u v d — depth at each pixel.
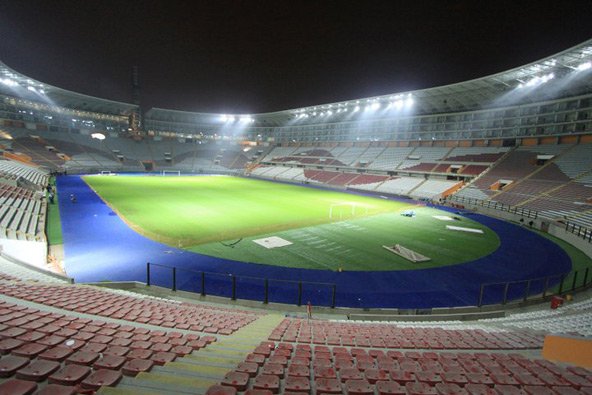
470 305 15.99
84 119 85.19
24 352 5.55
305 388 5.45
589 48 33.44
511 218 36.56
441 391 5.62
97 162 77.31
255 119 103.12
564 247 26.45
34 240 21.94
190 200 41.88
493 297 16.91
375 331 10.68
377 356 7.45
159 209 35.19
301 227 29.48
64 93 72.88
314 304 15.53
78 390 4.39
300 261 20.92
